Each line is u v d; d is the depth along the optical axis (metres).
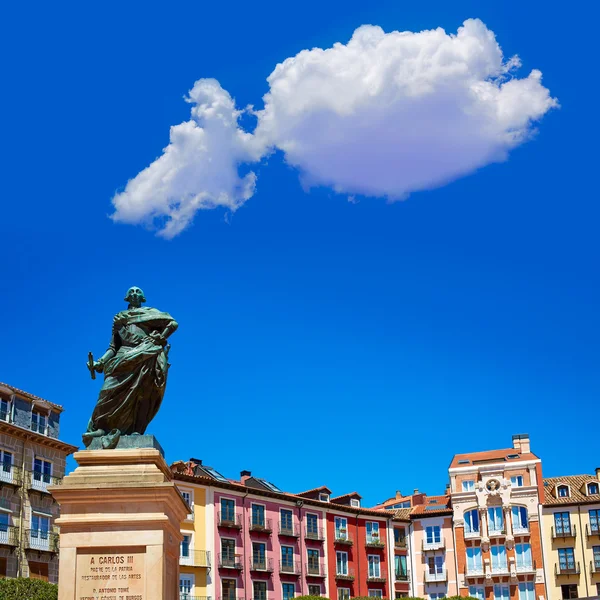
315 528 72.31
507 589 77.00
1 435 52.81
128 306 15.07
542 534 77.12
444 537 80.31
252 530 66.12
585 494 78.12
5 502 52.03
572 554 75.75
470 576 78.12
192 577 60.50
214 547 62.53
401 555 80.19
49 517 55.66
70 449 58.81
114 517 12.52
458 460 84.44
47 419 57.97
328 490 77.06
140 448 13.32
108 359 14.38
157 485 12.61
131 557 12.43
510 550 77.44
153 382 14.26
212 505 63.56
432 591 79.38
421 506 84.31
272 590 66.25
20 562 52.09
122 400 13.94
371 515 78.31
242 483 72.00
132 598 12.24
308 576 69.81
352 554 75.12
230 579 63.09
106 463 13.16
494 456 83.31
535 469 79.12
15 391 54.78
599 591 74.06
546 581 75.88
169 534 12.98
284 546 68.69
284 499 70.00
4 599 39.44
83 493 12.64
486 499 79.62
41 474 55.81
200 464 71.31
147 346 14.25
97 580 12.33
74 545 12.45
